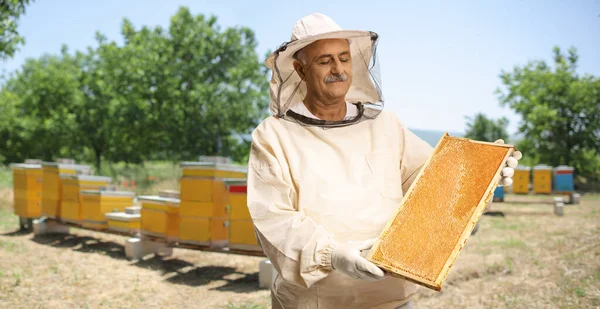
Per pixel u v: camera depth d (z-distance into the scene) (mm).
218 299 5309
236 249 5973
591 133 26188
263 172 2170
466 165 1994
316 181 2102
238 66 29828
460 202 1871
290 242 1978
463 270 5938
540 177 16781
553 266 5977
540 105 26875
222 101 28047
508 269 6016
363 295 2164
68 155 32969
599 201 16219
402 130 2367
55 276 6211
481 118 36656
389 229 1872
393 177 2189
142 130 27562
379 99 2367
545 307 4426
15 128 30938
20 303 5031
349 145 2191
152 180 20062
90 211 8109
